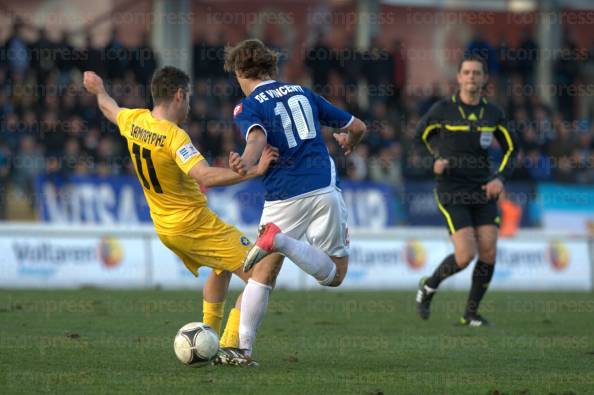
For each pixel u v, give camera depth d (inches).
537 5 2952.8
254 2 2748.5
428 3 2903.5
